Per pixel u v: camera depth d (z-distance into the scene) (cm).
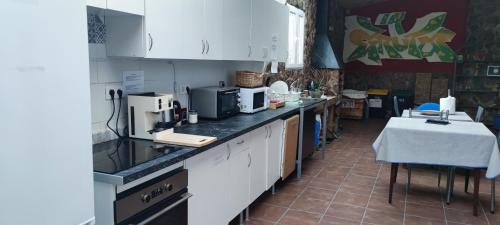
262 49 372
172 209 196
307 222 309
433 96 873
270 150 345
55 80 125
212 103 312
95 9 189
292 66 571
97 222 167
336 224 306
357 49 932
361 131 734
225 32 295
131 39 214
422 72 881
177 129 269
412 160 328
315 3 666
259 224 303
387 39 900
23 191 117
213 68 358
